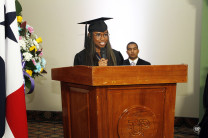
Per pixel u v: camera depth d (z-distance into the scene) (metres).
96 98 1.20
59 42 4.12
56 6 4.08
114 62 2.46
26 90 4.27
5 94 1.21
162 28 3.76
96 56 2.49
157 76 1.22
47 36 4.15
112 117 1.23
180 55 3.73
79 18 4.02
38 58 1.92
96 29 2.48
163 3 3.72
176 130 3.49
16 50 1.25
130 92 1.24
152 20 3.79
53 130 3.60
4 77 1.18
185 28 3.68
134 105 1.25
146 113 1.25
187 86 3.72
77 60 2.60
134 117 1.24
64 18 4.07
